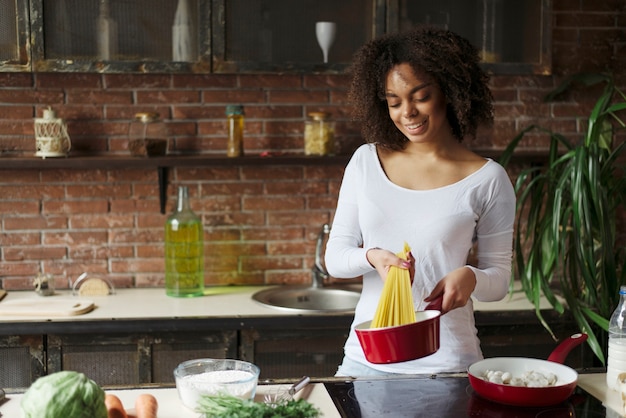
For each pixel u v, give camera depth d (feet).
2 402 5.48
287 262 11.76
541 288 10.34
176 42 10.49
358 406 5.43
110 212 11.40
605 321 9.58
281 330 9.97
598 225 10.19
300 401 5.04
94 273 11.46
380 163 7.04
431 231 6.65
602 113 10.23
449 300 6.04
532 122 11.96
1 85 11.07
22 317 9.67
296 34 10.68
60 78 11.16
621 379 5.41
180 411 5.34
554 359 5.97
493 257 6.84
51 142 10.73
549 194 10.41
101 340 9.73
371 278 6.85
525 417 5.22
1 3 10.21
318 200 11.71
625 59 11.94
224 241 11.64
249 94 11.50
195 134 11.45
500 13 10.96
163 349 9.86
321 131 11.17
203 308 10.24
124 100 11.29
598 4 11.84
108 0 10.37
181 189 10.81
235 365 5.80
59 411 4.42
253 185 11.60
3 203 11.20
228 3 10.53
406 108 6.57
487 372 5.84
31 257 11.32
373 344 5.57
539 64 11.05
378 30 10.70
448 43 6.65
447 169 6.88
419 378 6.07
